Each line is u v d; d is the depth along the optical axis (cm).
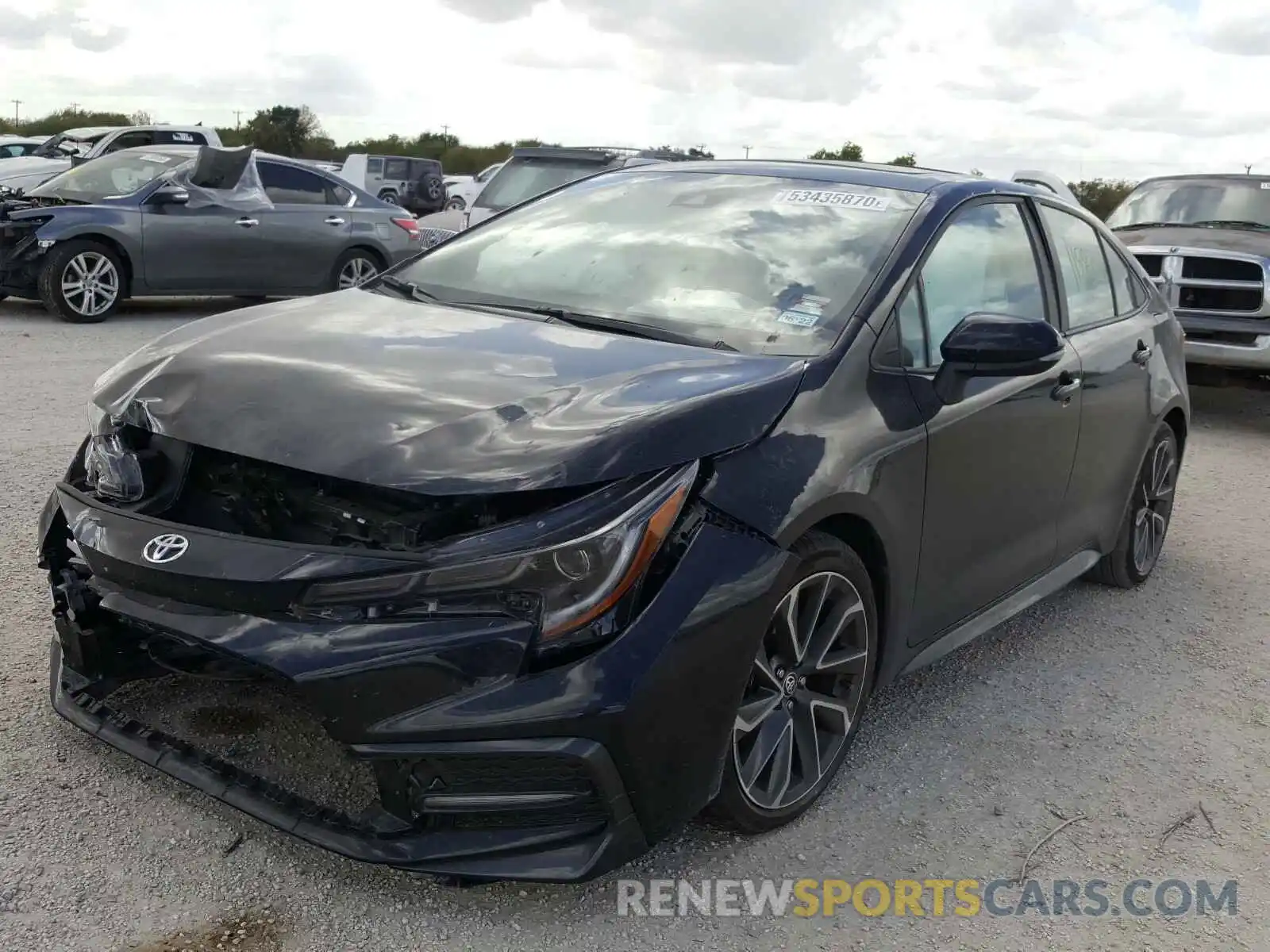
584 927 257
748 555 260
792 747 297
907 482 313
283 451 251
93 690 291
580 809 246
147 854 265
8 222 995
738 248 355
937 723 374
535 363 289
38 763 295
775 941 260
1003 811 323
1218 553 582
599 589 239
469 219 1102
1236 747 373
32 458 557
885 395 311
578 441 247
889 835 305
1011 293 390
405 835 244
